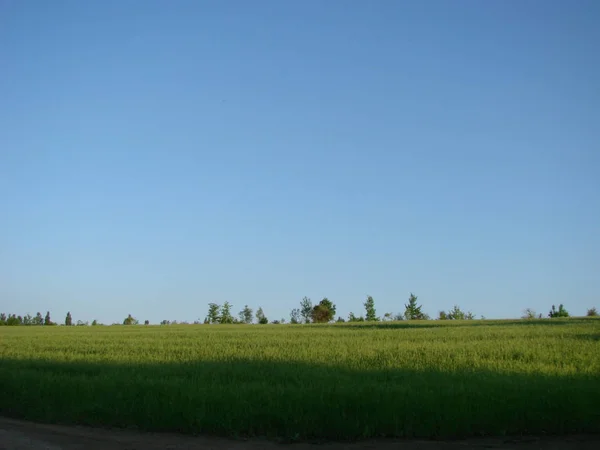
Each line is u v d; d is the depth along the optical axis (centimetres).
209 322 12094
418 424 1155
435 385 1433
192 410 1220
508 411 1180
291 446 1092
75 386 1477
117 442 1112
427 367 1866
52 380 1562
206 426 1184
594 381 1519
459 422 1148
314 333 4288
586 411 1177
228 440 1135
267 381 1585
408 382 1505
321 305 11662
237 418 1183
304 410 1215
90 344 3209
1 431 1209
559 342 2673
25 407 1391
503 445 1081
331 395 1290
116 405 1295
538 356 2128
